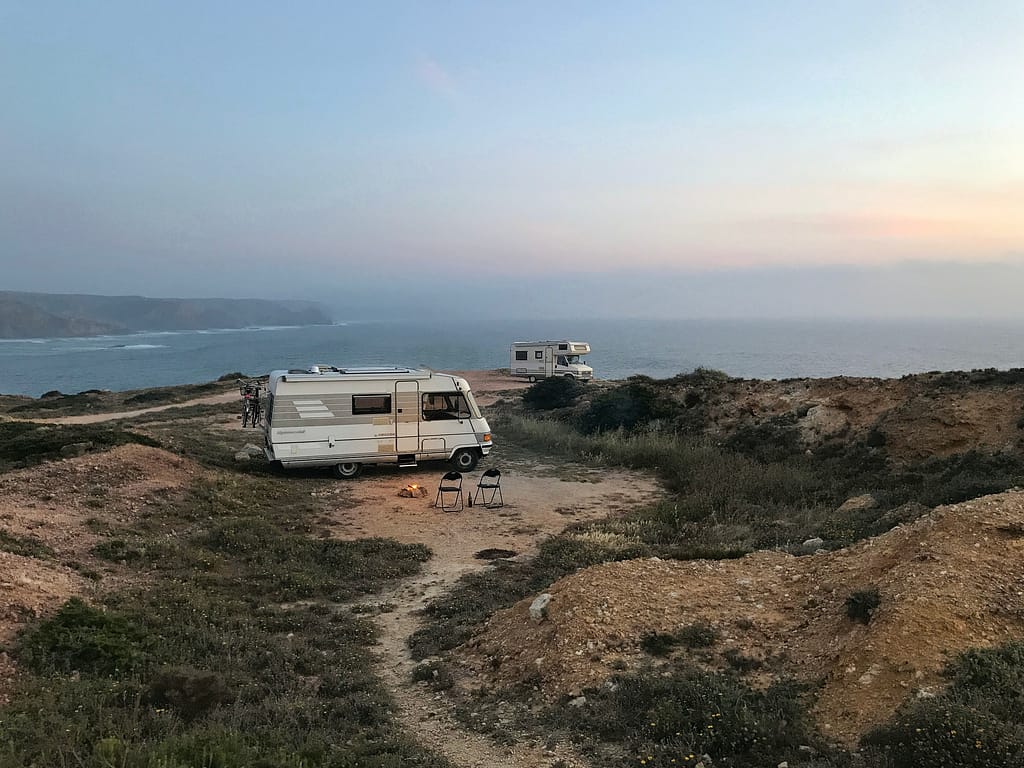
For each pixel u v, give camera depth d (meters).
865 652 5.33
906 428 16.14
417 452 18.09
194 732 4.63
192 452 17.84
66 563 8.71
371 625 8.22
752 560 8.43
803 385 21.36
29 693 5.22
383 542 11.84
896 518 10.31
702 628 6.57
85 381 96.94
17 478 12.16
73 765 3.99
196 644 6.94
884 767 4.01
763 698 5.23
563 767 4.68
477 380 48.09
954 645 5.09
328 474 17.88
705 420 22.25
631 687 5.60
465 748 5.12
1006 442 14.02
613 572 7.87
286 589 9.29
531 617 7.34
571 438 22.70
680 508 13.76
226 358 143.88
